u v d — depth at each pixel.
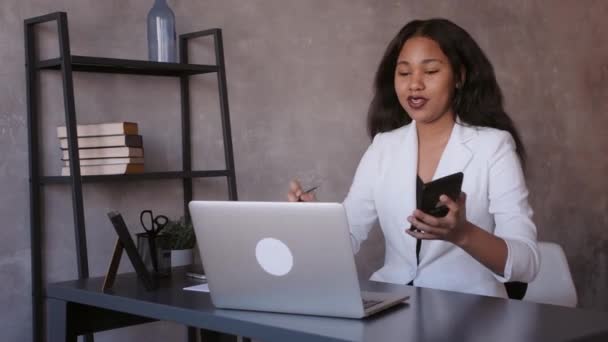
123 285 2.20
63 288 2.17
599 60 5.04
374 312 1.72
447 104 2.37
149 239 2.33
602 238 5.00
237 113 3.50
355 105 3.87
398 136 2.52
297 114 3.68
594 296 4.96
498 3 4.46
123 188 3.19
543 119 4.69
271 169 3.60
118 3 3.17
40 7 2.95
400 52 2.44
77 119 3.05
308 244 1.65
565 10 4.85
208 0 3.42
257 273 1.74
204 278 2.29
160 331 3.31
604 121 5.05
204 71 3.22
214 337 2.57
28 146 2.93
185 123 3.36
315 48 3.73
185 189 3.36
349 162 3.85
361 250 3.88
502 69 4.48
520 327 1.57
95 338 3.09
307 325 1.63
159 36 3.07
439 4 4.18
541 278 2.61
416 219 1.82
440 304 1.82
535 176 4.64
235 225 1.72
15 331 2.91
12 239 2.90
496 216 2.25
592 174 4.96
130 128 2.88
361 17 3.88
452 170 2.34
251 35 3.54
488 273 2.34
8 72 2.88
